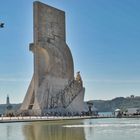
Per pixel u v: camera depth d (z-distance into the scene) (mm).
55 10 100312
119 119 80188
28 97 94125
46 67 95688
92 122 61438
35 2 95438
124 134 33750
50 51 96000
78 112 97312
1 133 36594
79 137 30641
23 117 75938
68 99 97500
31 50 94750
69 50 102438
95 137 30562
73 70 103000
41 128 43969
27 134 34812
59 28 100938
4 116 85875
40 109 89688
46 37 96500
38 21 95000
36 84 93000
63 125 50938
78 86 100875
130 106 176375
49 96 93688
